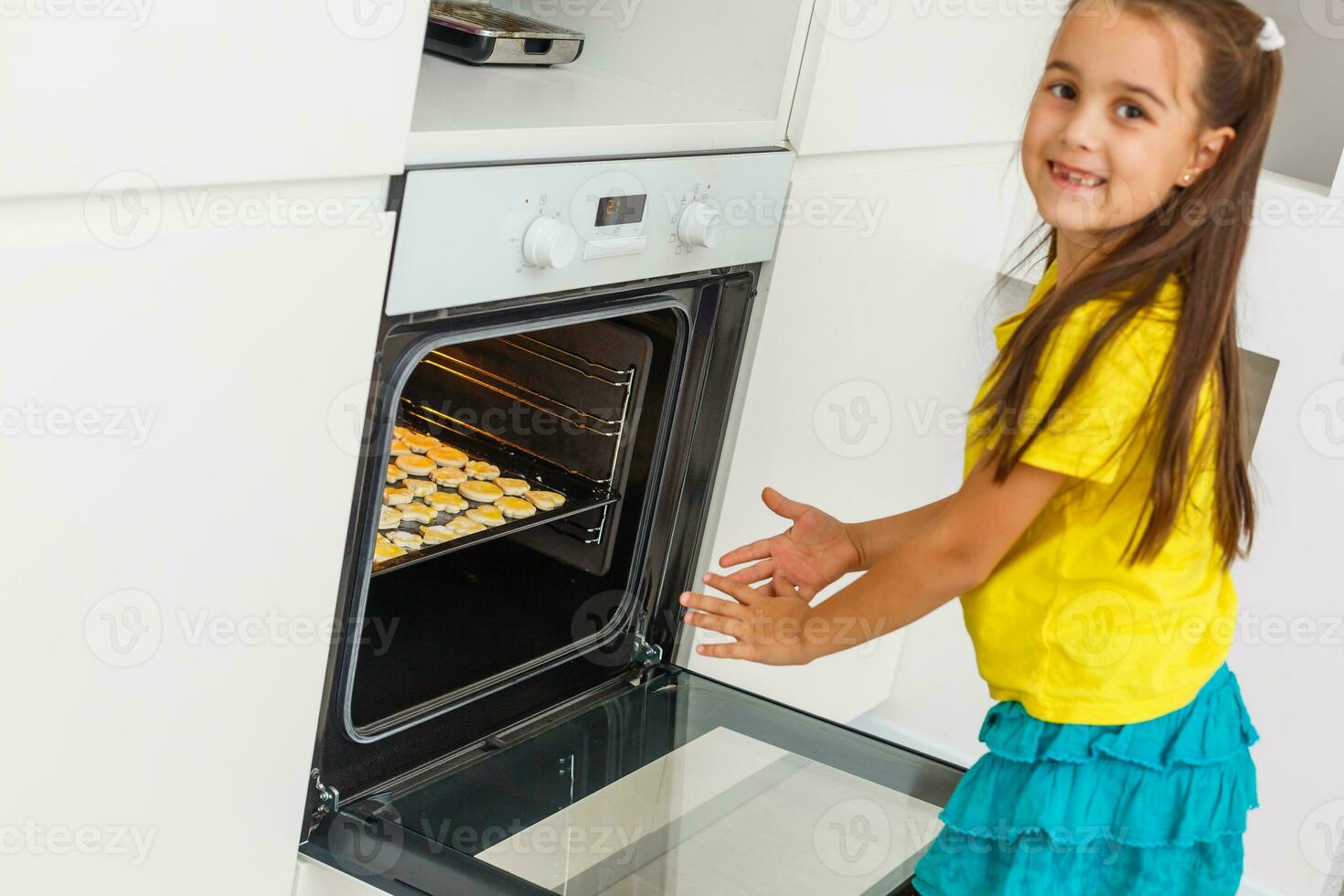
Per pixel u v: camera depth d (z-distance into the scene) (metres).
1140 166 1.16
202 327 1.11
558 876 1.41
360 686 1.56
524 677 1.69
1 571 1.04
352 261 1.21
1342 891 2.29
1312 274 1.98
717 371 1.77
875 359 2.03
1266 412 2.05
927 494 2.30
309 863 1.43
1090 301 1.18
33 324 0.99
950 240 2.10
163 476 1.12
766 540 1.52
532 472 1.86
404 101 1.19
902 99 1.85
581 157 1.42
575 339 1.80
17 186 0.94
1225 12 1.15
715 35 1.71
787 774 1.63
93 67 0.96
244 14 1.04
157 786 1.24
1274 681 2.13
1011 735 1.28
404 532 1.62
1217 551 1.28
